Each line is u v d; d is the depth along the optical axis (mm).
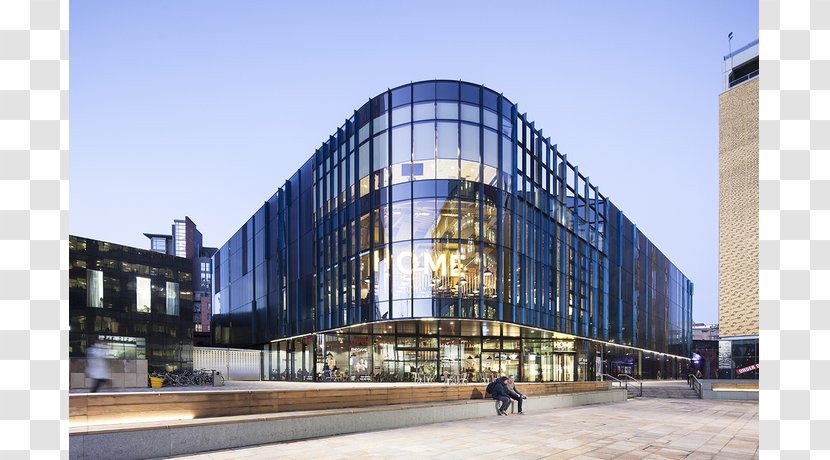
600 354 45656
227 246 61656
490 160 29500
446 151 28672
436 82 29219
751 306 46875
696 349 89562
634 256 54312
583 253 41781
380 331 34750
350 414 13219
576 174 41438
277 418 11492
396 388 15961
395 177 29219
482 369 36344
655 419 17656
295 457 9773
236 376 41469
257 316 49438
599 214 46344
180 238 149125
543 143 36625
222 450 10359
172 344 37688
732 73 52781
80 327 32062
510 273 29922
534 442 11984
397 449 10766
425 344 35281
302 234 39438
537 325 32688
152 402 10242
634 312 53062
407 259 28297
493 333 36062
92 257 33188
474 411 17625
